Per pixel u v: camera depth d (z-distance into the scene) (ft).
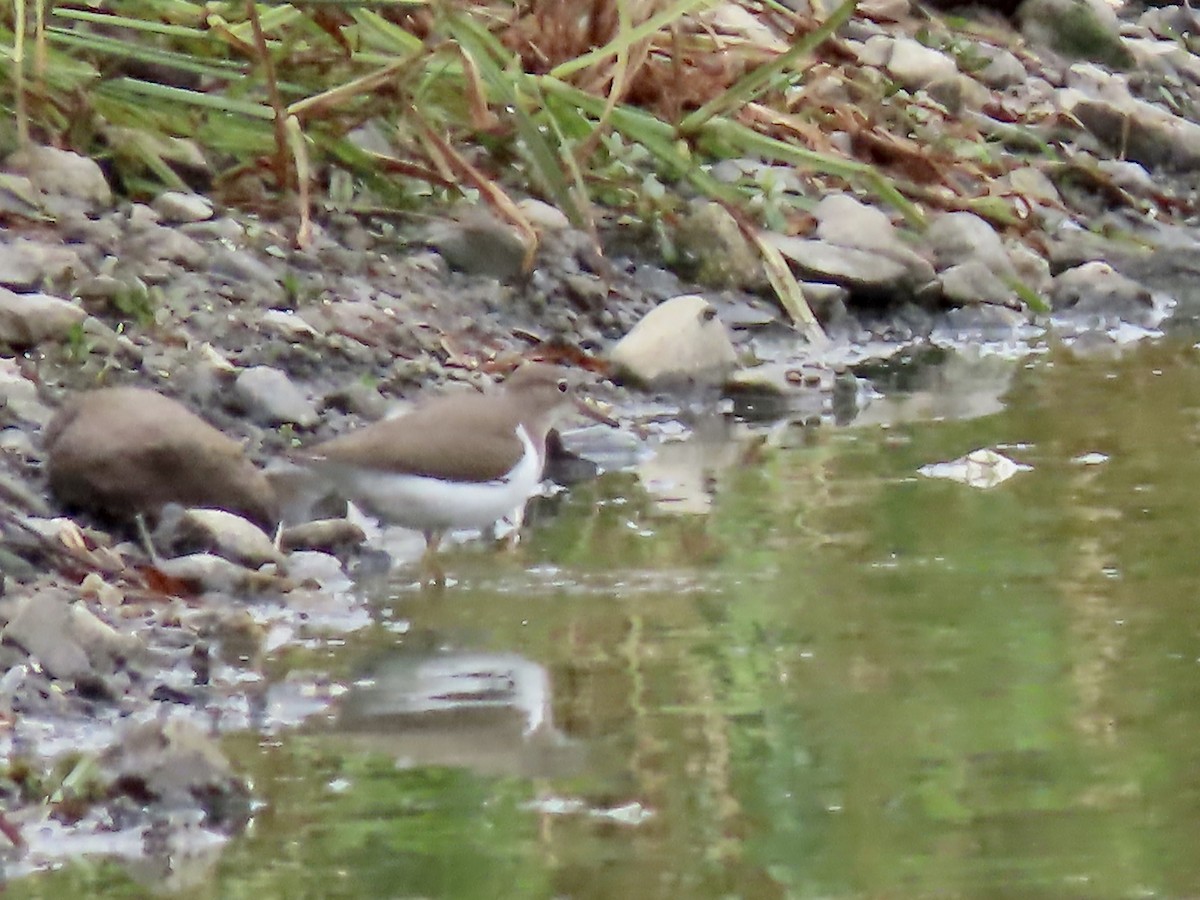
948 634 29.68
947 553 33.76
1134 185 62.75
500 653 29.37
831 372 48.11
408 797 24.14
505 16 51.78
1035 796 23.71
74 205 44.70
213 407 38.93
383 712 27.04
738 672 28.35
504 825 23.11
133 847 22.86
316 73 48.60
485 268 48.03
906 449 41.11
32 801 23.99
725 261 51.16
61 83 45.88
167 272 43.09
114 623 29.76
